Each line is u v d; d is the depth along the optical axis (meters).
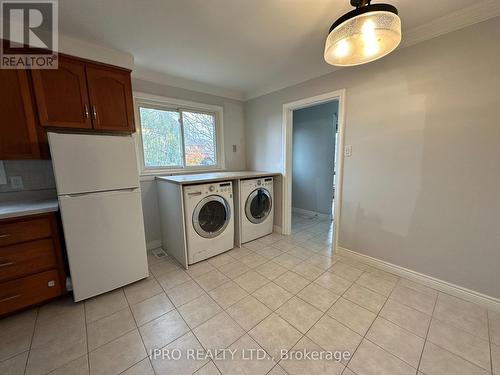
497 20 1.38
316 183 4.01
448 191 1.68
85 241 1.66
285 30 1.69
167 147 2.80
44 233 1.60
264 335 1.39
